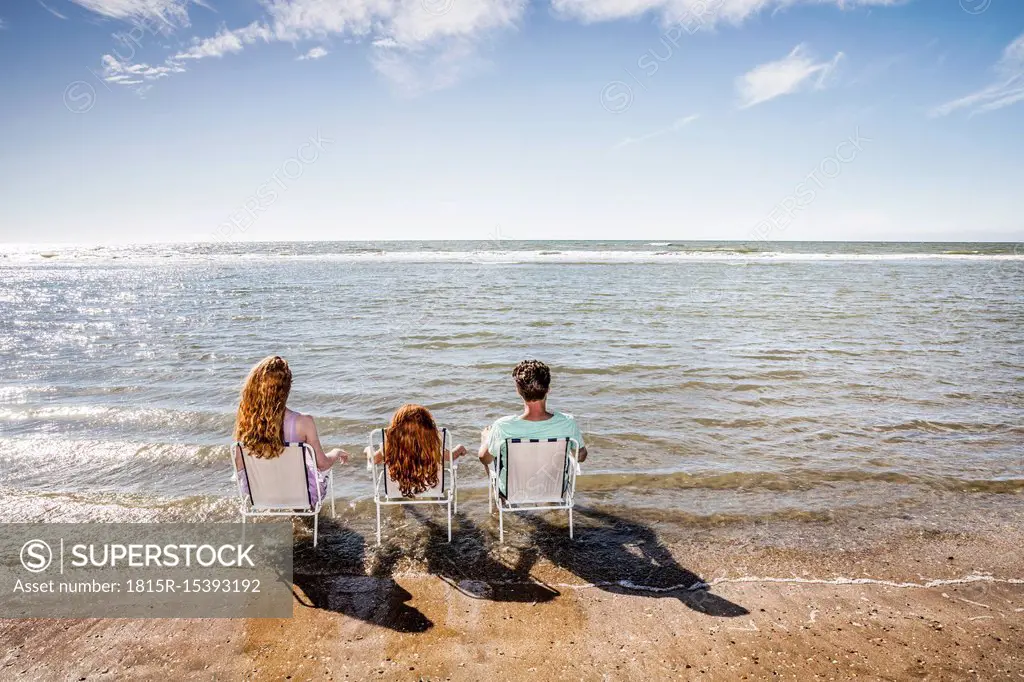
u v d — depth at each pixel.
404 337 12.70
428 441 4.21
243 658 3.11
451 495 4.38
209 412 7.54
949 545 4.30
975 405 7.90
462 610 3.54
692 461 6.00
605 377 9.34
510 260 43.31
